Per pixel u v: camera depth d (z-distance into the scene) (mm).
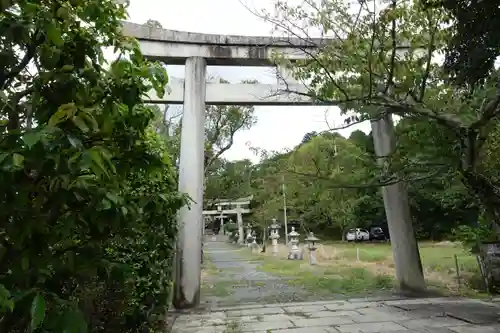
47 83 1607
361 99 4438
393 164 6055
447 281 8711
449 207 15797
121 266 1728
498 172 5852
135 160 1981
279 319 5719
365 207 24250
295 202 19203
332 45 4949
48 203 1471
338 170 6164
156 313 4875
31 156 1252
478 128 4285
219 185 23531
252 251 23500
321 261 15062
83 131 1476
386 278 9312
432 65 4824
